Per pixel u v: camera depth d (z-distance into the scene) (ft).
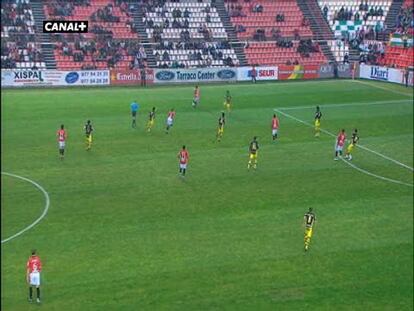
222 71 300.61
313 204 142.20
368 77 316.19
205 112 232.94
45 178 154.51
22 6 304.71
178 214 134.31
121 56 301.43
